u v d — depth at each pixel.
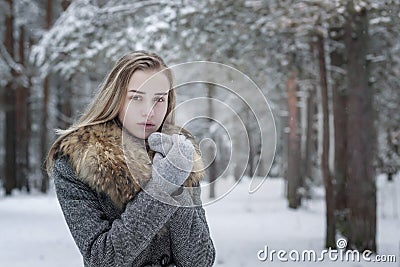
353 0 7.43
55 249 9.71
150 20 8.59
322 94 9.45
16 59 21.78
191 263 1.65
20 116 24.31
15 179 23.44
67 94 22.94
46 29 19.64
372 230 8.95
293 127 18.67
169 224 1.59
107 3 9.74
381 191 20.64
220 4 8.31
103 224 1.54
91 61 9.27
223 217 13.61
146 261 1.65
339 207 11.61
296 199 18.41
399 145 18.73
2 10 19.05
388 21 8.64
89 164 1.54
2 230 12.43
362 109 9.12
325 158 9.49
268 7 8.45
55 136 1.81
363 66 9.09
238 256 8.75
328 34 9.95
